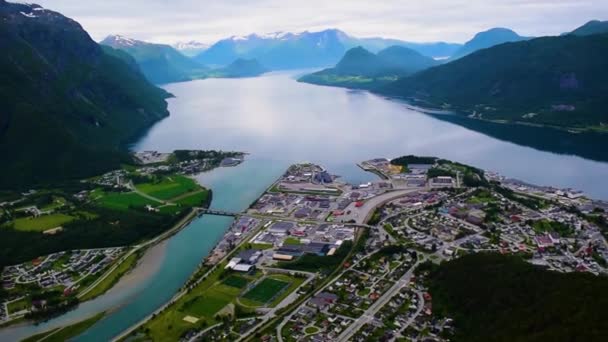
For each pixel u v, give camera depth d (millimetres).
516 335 192250
